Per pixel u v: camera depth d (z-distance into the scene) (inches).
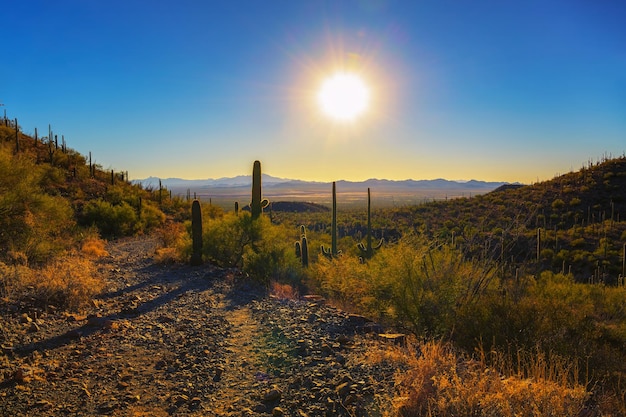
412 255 368.5
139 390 188.2
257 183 770.2
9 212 537.0
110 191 1656.0
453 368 153.6
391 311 365.7
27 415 161.5
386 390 163.8
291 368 206.4
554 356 195.5
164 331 290.2
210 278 548.4
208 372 209.6
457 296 334.3
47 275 375.9
